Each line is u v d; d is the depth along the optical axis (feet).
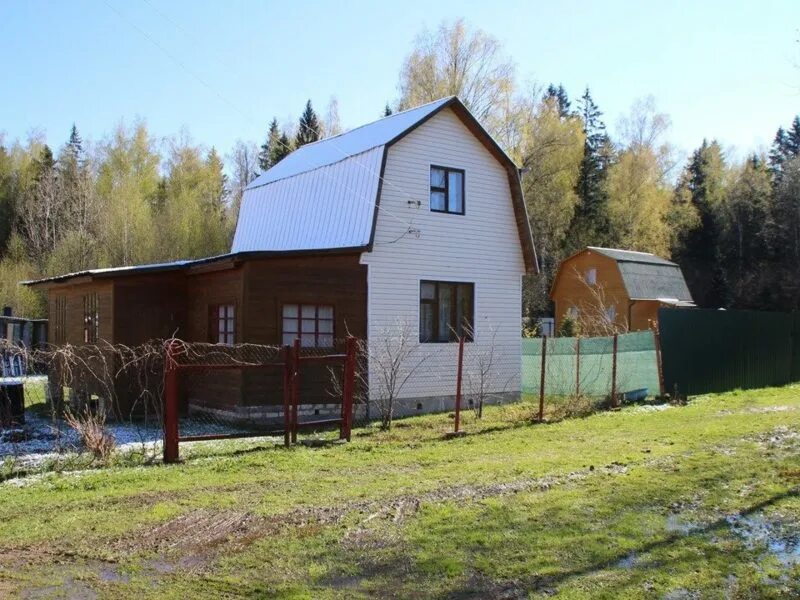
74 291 60.54
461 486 29.19
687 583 18.48
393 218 56.90
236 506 26.35
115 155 181.88
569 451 37.14
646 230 172.86
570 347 63.67
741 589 18.12
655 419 49.11
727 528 23.06
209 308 53.83
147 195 178.60
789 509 25.12
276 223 67.46
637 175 177.58
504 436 43.11
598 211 172.76
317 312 52.85
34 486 29.63
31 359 48.01
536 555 20.56
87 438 36.01
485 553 20.79
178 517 24.91
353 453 37.37
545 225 154.20
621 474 30.89
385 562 20.22
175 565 20.21
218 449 38.32
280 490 28.86
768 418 47.88
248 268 49.39
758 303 180.96
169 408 35.19
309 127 189.67
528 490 28.25
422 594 17.95
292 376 40.47
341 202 59.36
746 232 193.16
